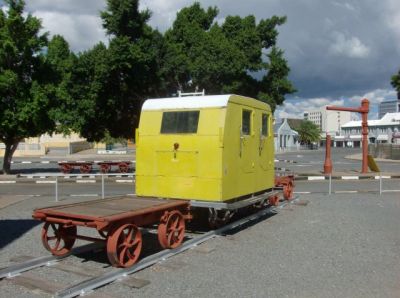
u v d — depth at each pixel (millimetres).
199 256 7258
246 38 22594
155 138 9125
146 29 22172
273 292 5582
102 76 21359
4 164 23422
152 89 22672
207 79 22297
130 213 6473
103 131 24062
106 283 5832
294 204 12883
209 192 8523
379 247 7816
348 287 5770
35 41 21984
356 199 14039
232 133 8789
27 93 21531
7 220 10336
